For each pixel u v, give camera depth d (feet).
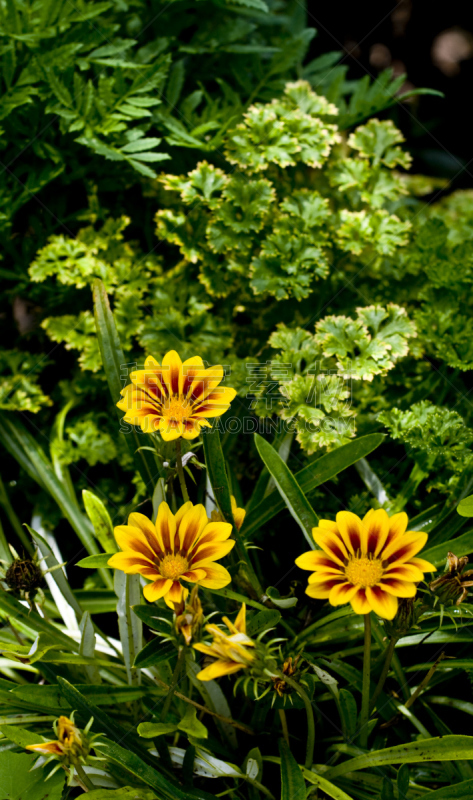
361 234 4.30
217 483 3.46
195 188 4.25
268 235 4.21
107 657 3.72
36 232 4.49
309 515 3.53
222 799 3.52
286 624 3.66
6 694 3.49
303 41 4.96
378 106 4.61
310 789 3.32
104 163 4.47
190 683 3.51
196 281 4.43
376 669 3.58
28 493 4.35
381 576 3.14
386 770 3.48
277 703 3.29
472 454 3.79
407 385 4.28
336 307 4.42
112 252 4.45
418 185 6.25
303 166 4.58
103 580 4.09
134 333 4.27
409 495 3.91
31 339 4.79
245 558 3.53
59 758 3.12
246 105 4.75
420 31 9.15
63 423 4.40
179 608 3.13
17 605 3.59
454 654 3.78
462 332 4.09
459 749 3.22
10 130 4.33
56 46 4.30
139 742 3.53
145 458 3.67
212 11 4.65
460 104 9.12
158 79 4.32
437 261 4.30
